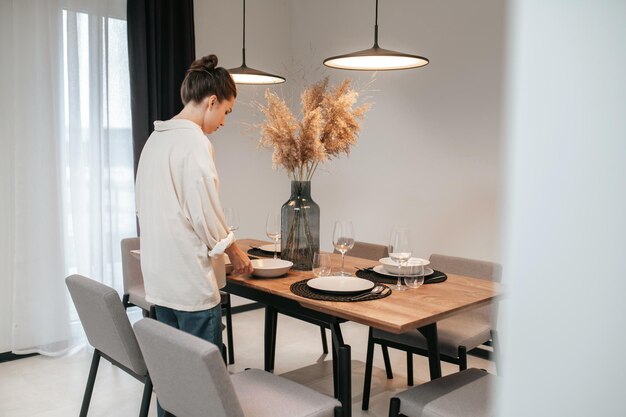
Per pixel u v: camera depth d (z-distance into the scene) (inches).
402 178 157.6
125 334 82.0
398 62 102.6
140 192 83.3
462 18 139.6
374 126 164.2
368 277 95.2
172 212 78.7
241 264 87.4
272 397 72.0
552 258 11.5
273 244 124.8
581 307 11.2
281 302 88.0
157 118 151.2
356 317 73.2
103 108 144.5
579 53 11.0
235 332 161.0
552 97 11.4
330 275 94.2
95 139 142.6
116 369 132.3
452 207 145.7
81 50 140.5
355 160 170.9
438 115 147.2
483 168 137.9
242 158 180.1
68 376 127.7
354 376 127.9
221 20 170.4
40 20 132.3
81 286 84.8
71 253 142.3
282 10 185.9
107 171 145.3
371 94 164.2
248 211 183.2
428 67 148.4
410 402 71.3
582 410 11.5
